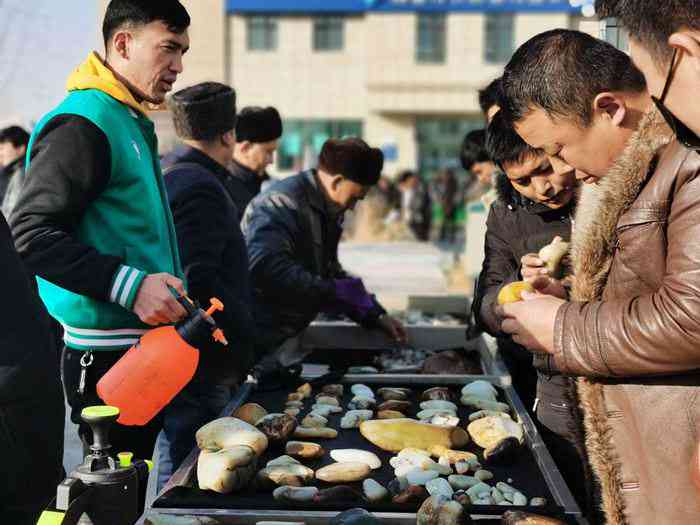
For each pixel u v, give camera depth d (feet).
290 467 5.66
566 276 7.08
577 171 5.41
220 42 92.27
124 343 7.53
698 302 4.29
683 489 4.67
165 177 9.32
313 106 93.91
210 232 9.06
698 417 4.63
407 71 92.32
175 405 8.96
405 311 14.10
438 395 7.62
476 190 64.49
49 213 7.04
